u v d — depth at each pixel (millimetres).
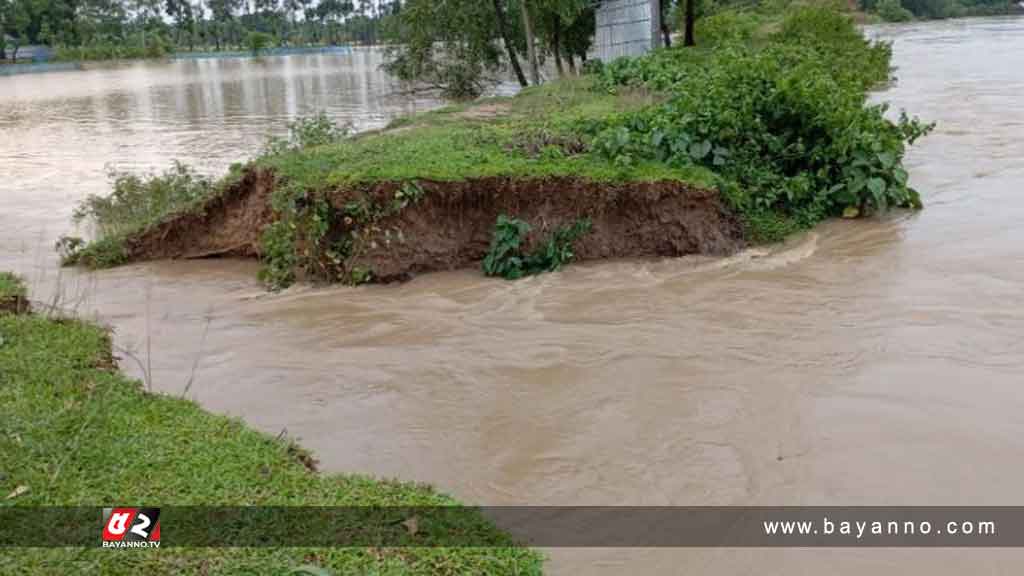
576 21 25922
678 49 22203
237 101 31531
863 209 10875
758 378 6625
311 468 5215
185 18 95625
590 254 9711
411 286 9156
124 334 8078
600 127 11258
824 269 9094
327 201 9250
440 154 10148
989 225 10234
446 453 5688
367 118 23609
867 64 24906
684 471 5391
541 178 9539
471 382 6754
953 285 8375
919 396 6238
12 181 16922
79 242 10984
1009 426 5781
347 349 7512
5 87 44500
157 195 11703
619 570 4453
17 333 6656
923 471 5309
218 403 6488
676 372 6793
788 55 16609
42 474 4559
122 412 5402
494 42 25547
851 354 6984
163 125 25031
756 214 10266
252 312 8578
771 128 11109
